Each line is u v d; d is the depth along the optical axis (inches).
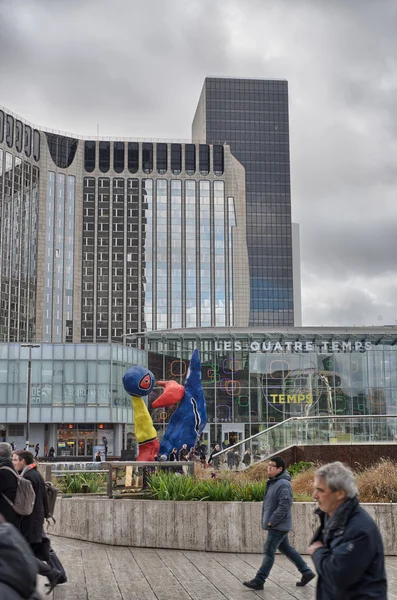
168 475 645.3
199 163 5959.6
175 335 2726.4
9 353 2805.1
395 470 665.0
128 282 5753.0
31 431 2842.0
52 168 5585.6
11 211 5147.6
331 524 205.3
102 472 681.0
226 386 2689.5
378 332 2731.3
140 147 5910.4
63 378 2822.3
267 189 6855.3
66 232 5629.9
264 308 6702.8
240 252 5895.7
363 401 2682.1
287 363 2701.8
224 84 6968.5
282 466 421.7
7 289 5044.3
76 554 551.2
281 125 6943.9
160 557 537.6
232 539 562.9
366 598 195.6
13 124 5241.1
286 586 425.4
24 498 358.9
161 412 2672.2
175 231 5866.1
